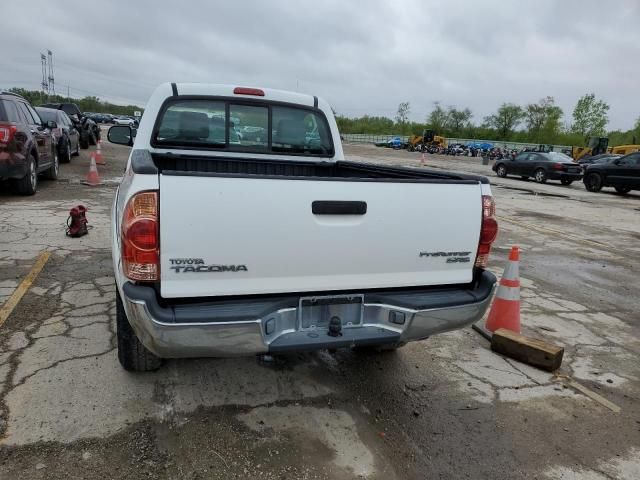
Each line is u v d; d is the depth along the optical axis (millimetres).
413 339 2930
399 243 2812
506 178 23703
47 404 2943
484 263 3109
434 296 2949
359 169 4516
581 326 4902
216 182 2371
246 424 2936
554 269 7059
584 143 77625
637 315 5359
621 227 11117
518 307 4387
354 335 2742
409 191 2785
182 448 2688
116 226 3076
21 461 2486
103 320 4086
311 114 4711
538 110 84438
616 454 2936
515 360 4043
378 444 2861
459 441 2949
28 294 4551
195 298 2469
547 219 11602
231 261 2461
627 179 17938
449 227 2926
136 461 2561
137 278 2348
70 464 2498
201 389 3262
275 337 2613
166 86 4258
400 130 95875
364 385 3498
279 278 2588
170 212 2316
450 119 94625
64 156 15430
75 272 5199
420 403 3324
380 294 2855
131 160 2881
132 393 3131
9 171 8641
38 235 6609
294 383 3445
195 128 4371
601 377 3867
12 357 3436
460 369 3828
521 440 3006
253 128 4531
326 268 2678
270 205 2479
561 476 2721
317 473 2586
